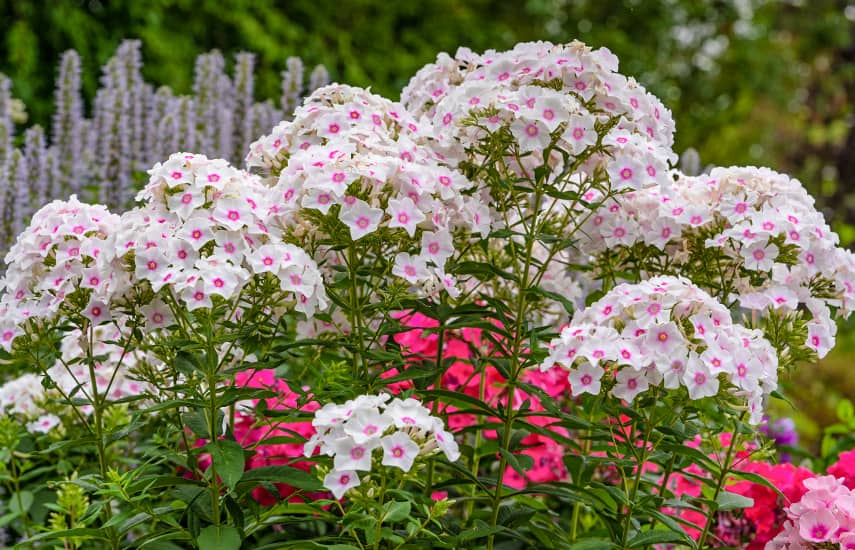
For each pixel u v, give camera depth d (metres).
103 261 2.53
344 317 3.20
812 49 12.88
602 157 2.89
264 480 2.55
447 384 3.62
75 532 2.62
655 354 2.45
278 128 2.96
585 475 3.07
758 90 12.01
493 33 10.61
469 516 3.05
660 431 2.75
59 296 2.62
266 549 2.52
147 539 2.68
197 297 2.39
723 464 3.11
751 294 2.88
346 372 2.99
